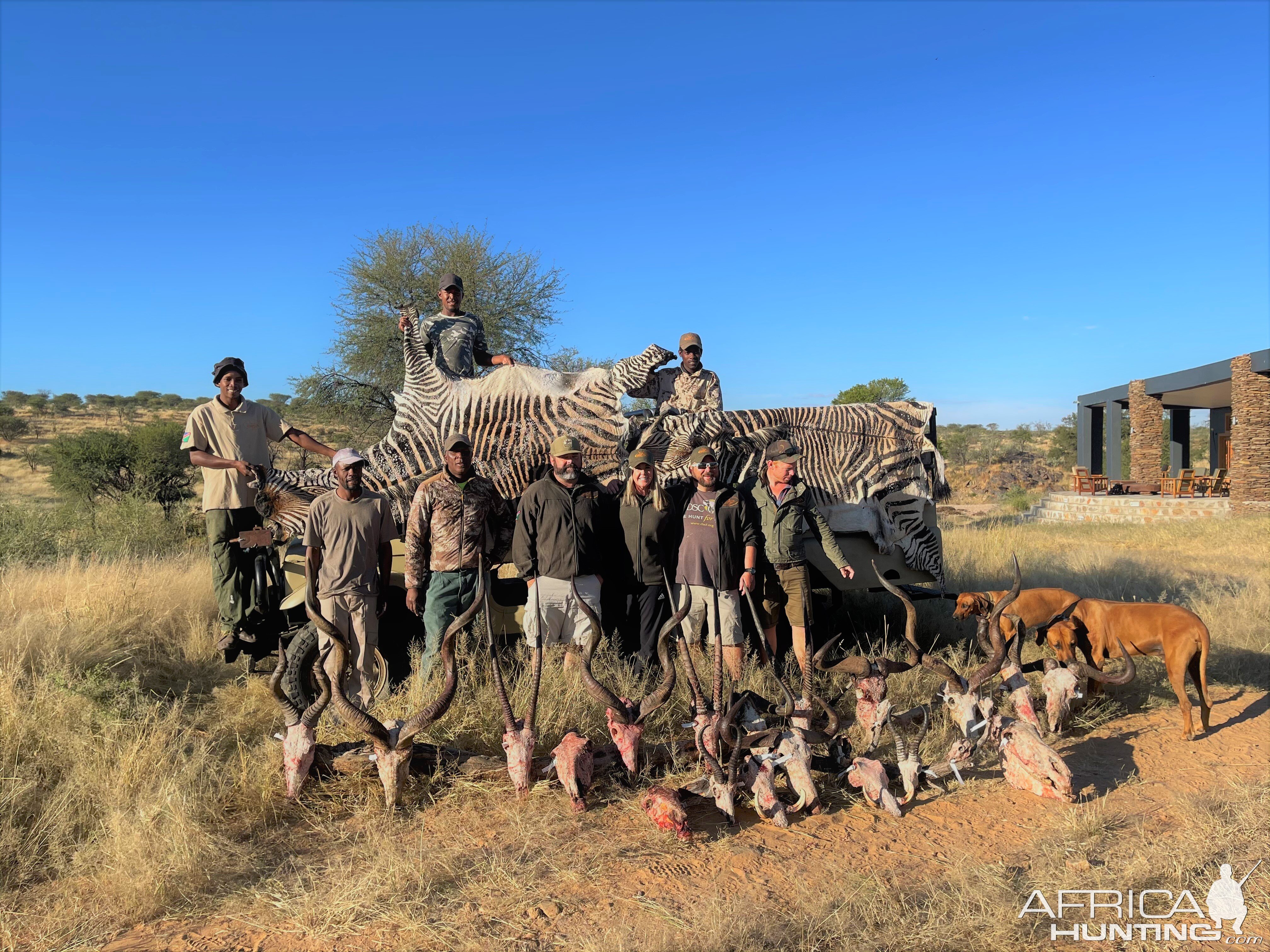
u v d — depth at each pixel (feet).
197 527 55.11
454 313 24.14
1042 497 104.22
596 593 19.31
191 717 19.29
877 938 11.44
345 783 15.56
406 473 20.57
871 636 26.78
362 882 12.39
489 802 15.49
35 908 12.13
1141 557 49.85
